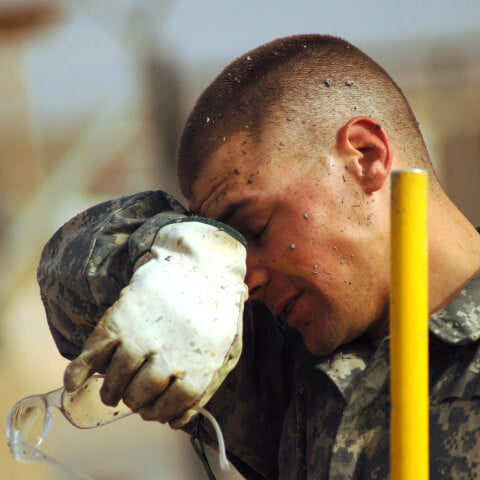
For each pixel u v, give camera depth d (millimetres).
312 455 7629
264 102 7434
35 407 6645
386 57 33656
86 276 7738
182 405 6191
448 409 6766
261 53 7762
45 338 32469
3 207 37688
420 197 5566
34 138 39500
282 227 7246
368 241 7254
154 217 7238
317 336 7453
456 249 7324
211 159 7414
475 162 34406
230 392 8312
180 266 6527
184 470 22234
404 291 5617
